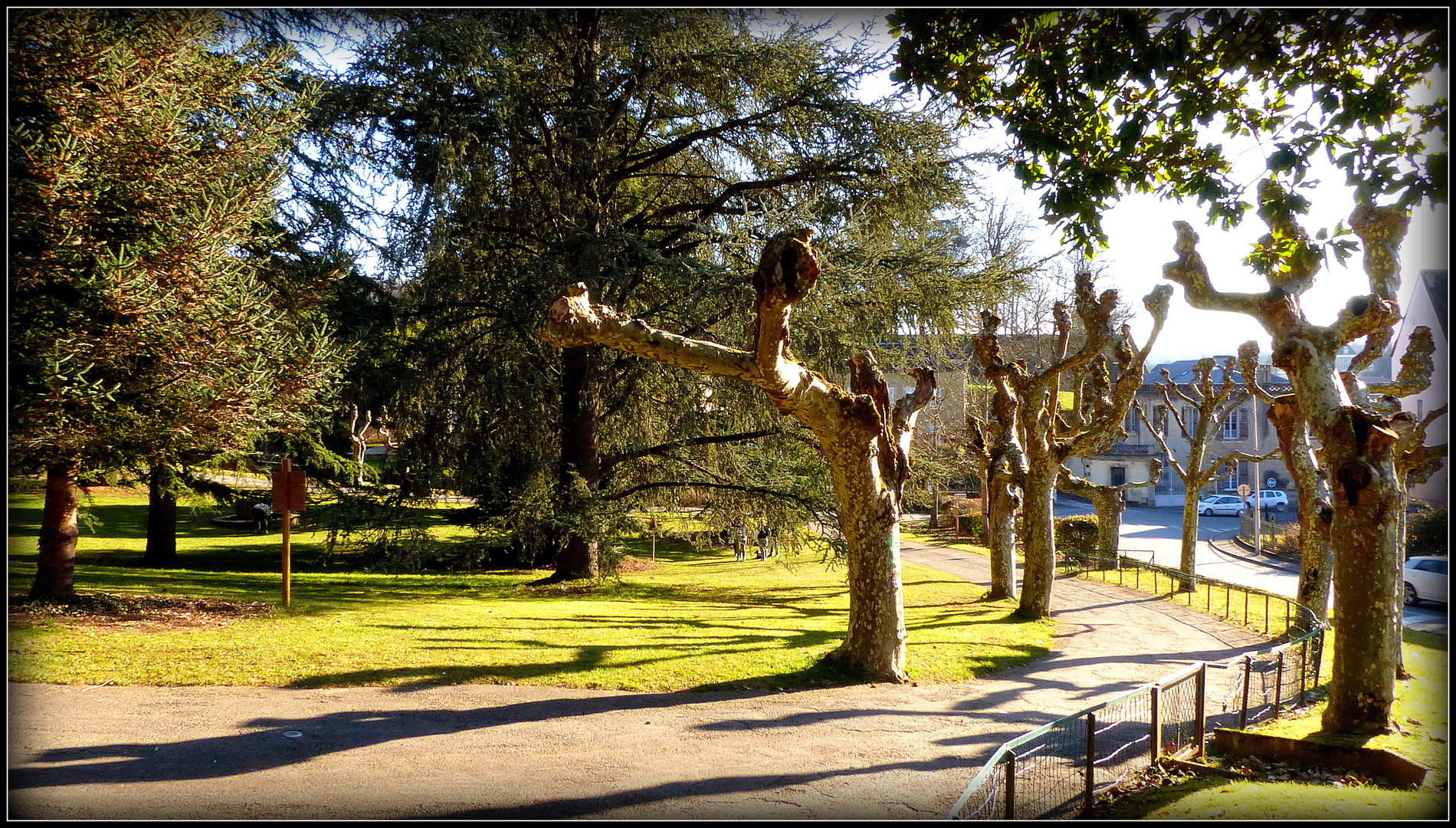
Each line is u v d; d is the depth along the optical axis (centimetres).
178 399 1112
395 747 760
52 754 693
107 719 785
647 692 997
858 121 1758
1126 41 756
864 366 1166
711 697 984
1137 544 4006
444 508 2498
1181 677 815
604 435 2300
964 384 2927
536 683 1003
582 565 2205
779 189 1928
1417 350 1323
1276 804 654
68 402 1018
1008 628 1612
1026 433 1747
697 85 1925
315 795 638
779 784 706
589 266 1700
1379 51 780
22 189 953
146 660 980
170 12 1102
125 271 985
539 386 1803
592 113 1814
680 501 2331
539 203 1891
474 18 1652
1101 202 854
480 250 1906
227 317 1074
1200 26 762
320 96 1356
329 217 1634
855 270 1691
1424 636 1748
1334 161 799
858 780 719
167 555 2344
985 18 794
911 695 1041
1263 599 2144
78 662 949
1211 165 891
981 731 891
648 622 1484
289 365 1194
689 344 1025
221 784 651
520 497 1861
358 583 2036
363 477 1894
